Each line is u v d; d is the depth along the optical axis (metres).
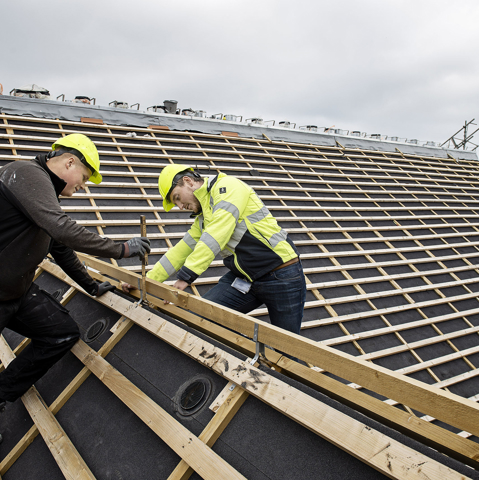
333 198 6.93
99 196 4.54
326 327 4.24
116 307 2.21
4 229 1.52
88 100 6.59
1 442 1.92
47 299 1.94
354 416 1.16
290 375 1.57
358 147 9.94
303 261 5.10
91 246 1.58
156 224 4.50
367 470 1.08
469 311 5.36
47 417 1.79
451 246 6.92
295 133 8.88
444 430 1.06
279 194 6.43
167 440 1.40
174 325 1.82
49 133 5.44
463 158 12.16
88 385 1.92
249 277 2.21
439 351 4.53
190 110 8.30
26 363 1.91
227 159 6.69
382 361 4.12
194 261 1.87
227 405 1.42
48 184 1.53
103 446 1.60
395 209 7.51
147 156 5.74
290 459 1.22
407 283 5.52
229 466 1.21
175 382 1.69
